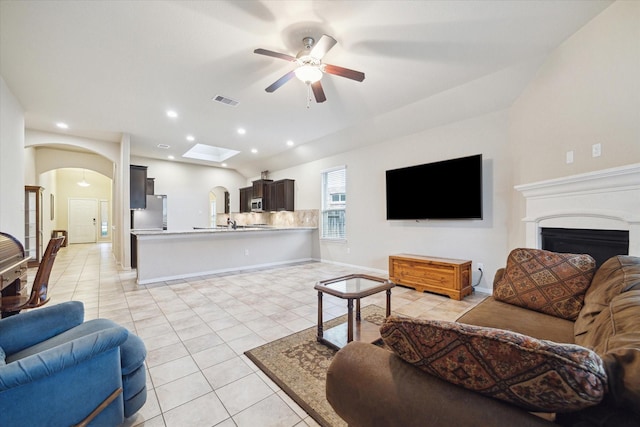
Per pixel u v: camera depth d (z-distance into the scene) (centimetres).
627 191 189
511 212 357
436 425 68
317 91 288
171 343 240
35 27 223
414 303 345
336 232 627
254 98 366
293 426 147
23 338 144
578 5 204
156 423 149
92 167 726
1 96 307
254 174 871
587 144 223
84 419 115
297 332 262
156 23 221
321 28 229
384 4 204
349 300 221
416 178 449
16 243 252
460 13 213
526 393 61
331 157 627
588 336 112
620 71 195
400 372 82
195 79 312
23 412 99
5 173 320
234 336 254
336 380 93
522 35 240
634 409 54
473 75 312
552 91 266
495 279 224
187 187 807
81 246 1032
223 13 211
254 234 584
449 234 423
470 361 68
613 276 143
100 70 291
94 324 165
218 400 167
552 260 192
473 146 397
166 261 472
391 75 311
